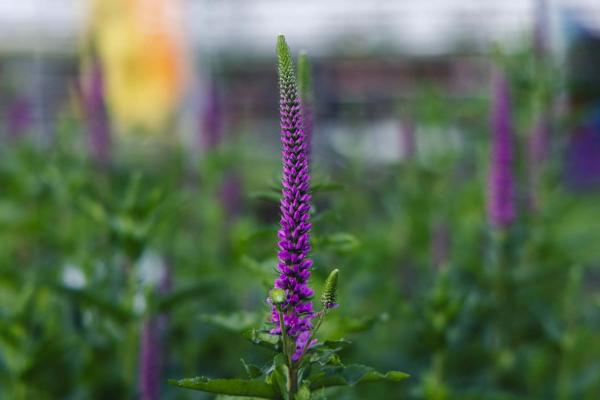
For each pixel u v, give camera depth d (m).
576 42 3.62
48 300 1.33
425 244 1.94
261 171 2.31
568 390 1.43
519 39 1.85
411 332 1.53
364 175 2.27
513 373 1.51
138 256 1.24
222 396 0.93
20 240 1.93
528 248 1.69
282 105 0.88
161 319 1.33
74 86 2.02
